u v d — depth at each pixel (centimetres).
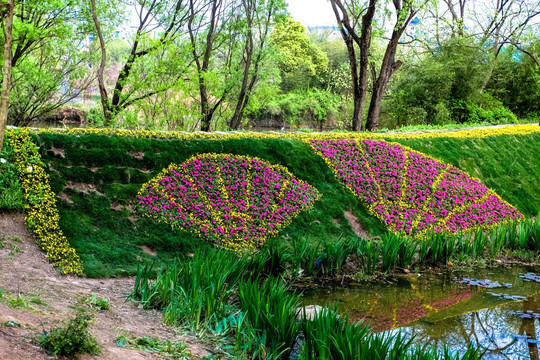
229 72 1953
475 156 1784
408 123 2859
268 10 1945
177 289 738
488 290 984
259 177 1270
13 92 1756
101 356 458
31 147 1034
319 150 1467
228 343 618
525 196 1708
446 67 2778
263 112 4222
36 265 817
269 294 676
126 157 1152
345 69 4509
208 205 1138
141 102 1639
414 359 520
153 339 577
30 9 1545
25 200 957
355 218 1317
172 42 1708
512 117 2888
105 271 880
